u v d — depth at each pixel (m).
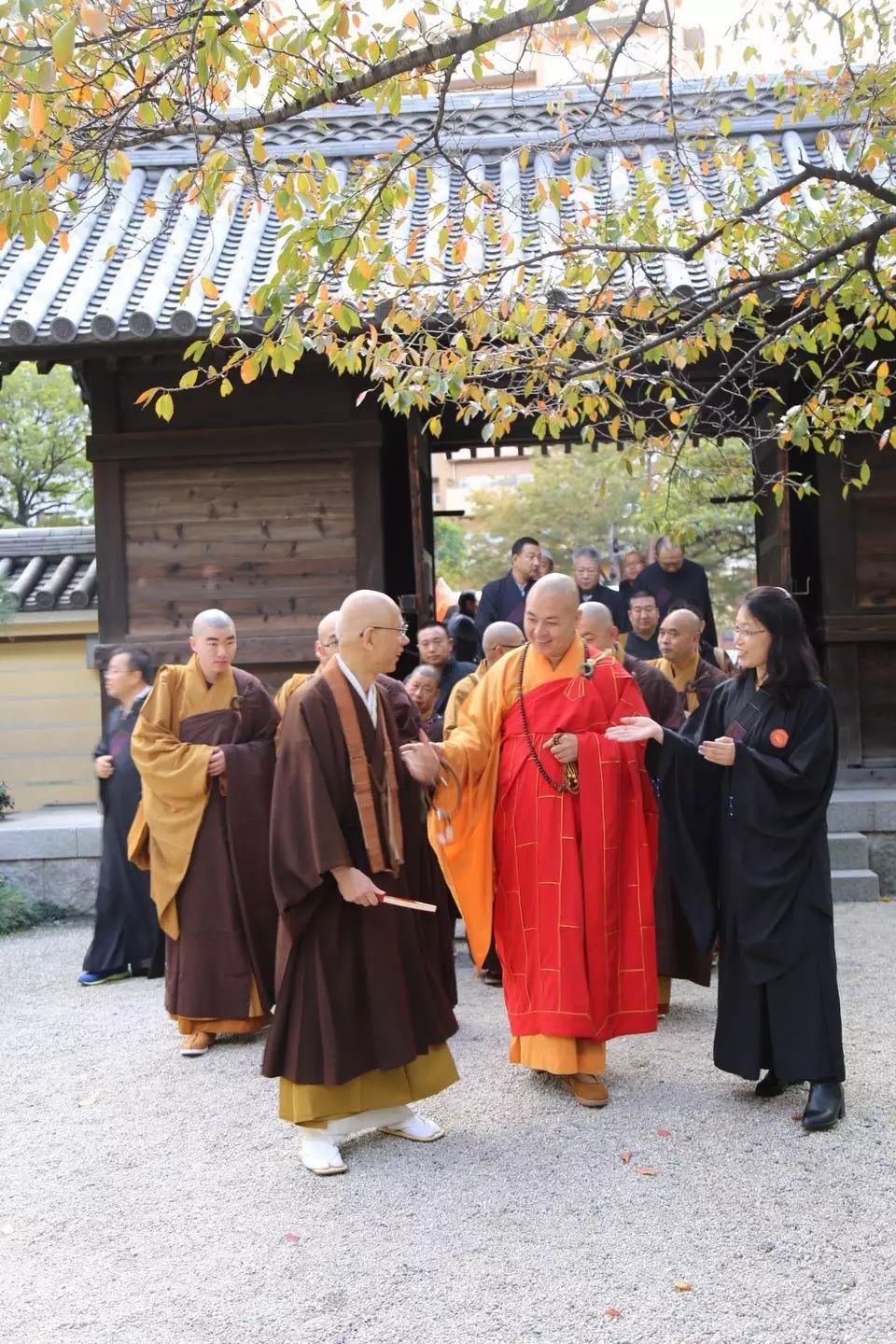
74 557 11.22
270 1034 3.84
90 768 10.75
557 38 4.83
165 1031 5.52
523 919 4.35
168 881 5.14
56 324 7.38
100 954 6.49
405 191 4.36
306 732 3.81
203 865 5.12
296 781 3.79
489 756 4.44
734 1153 3.87
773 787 4.08
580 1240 3.32
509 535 29.06
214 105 4.62
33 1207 3.69
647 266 7.77
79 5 3.26
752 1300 2.98
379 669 3.95
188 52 3.78
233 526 8.59
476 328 4.95
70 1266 3.30
